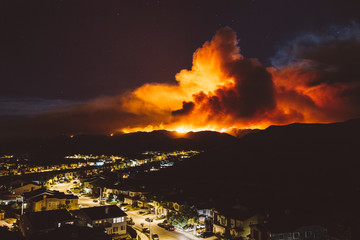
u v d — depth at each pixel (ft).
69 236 165.48
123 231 230.48
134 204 358.43
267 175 467.11
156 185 471.21
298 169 468.75
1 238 166.50
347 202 290.56
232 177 485.97
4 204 331.57
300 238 183.93
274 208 284.00
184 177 527.81
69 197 304.71
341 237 193.26
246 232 214.48
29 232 206.59
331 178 404.57
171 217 262.26
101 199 387.96
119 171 630.74
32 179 518.78
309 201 309.63
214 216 248.32
